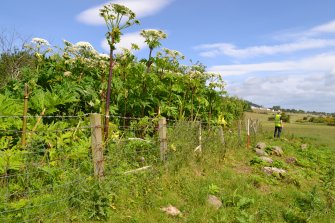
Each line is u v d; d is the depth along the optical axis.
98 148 6.27
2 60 15.63
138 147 8.16
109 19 7.22
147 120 9.17
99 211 5.63
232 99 22.64
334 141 25.44
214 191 7.93
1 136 6.34
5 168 5.23
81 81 9.12
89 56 9.62
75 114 8.51
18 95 8.33
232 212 7.17
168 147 8.61
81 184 5.77
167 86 10.80
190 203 7.10
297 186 9.84
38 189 5.41
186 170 8.52
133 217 5.89
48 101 7.12
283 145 17.52
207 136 11.10
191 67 12.20
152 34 9.80
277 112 21.91
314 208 7.88
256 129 21.88
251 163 11.28
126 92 9.41
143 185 6.93
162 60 10.16
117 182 6.46
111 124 7.70
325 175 11.27
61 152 6.18
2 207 4.74
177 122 10.07
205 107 13.50
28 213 4.85
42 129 6.54
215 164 9.86
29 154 5.71
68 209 5.30
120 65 9.47
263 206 7.68
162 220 6.14
